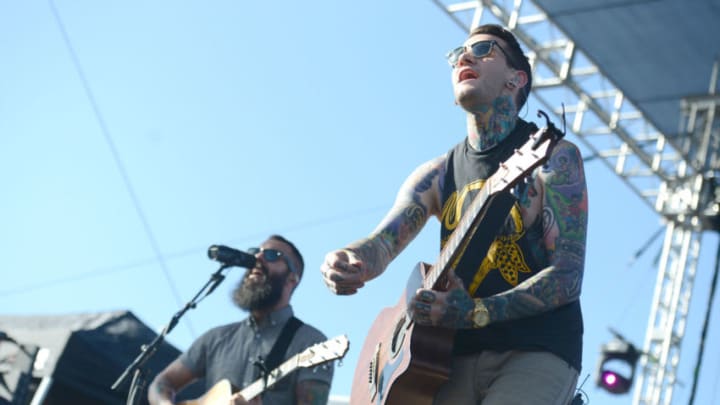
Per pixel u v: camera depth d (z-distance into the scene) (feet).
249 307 19.58
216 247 19.30
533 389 10.51
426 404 10.96
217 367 19.71
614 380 38.78
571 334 10.79
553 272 10.53
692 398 32.27
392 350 11.70
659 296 48.16
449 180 11.91
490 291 10.99
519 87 11.64
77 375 26.30
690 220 48.55
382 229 11.95
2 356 26.58
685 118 46.70
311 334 19.60
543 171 10.96
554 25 43.19
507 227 11.03
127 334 27.58
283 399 18.86
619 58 43.83
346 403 30.68
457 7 44.70
